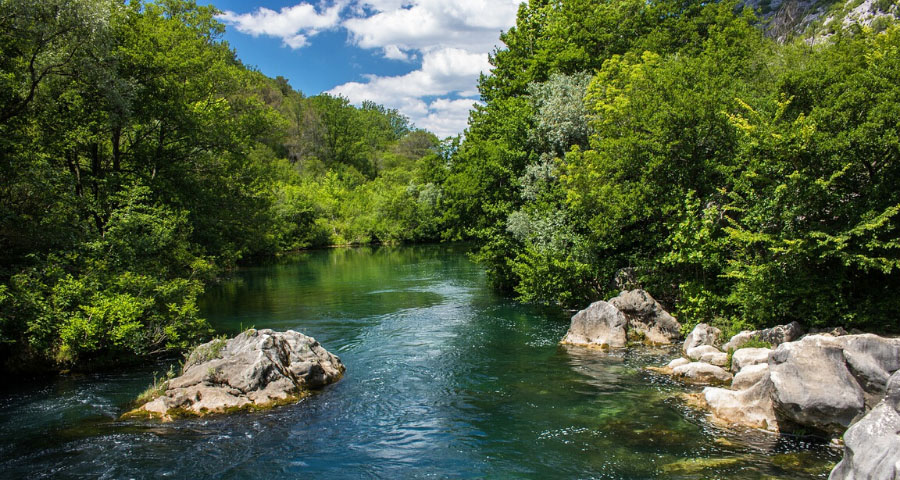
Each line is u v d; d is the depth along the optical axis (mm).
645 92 18422
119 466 7957
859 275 12570
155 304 15602
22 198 15656
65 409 10609
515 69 37312
